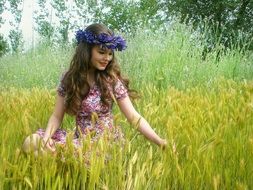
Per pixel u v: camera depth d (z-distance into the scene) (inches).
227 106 136.7
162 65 260.4
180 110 125.0
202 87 233.3
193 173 90.7
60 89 123.9
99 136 95.0
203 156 90.4
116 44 117.6
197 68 282.4
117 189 88.9
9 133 105.6
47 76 345.7
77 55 121.0
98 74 120.8
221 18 874.1
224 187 89.0
